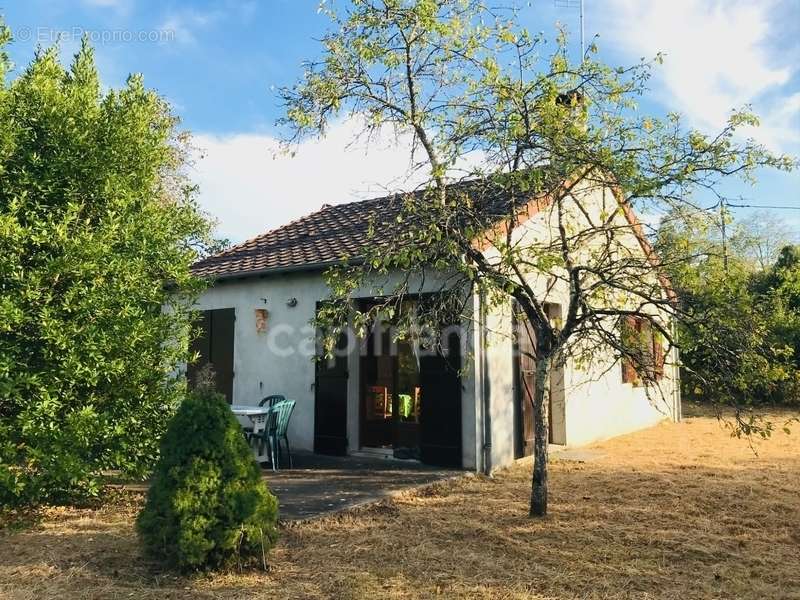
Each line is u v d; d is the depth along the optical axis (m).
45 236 5.66
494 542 5.26
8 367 5.36
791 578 4.49
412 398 9.43
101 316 6.02
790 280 7.12
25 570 4.50
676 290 5.94
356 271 6.18
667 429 13.04
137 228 6.63
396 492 6.93
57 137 6.14
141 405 6.41
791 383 6.49
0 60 6.08
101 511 6.16
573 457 9.45
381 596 4.10
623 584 4.35
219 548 4.43
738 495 6.92
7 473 5.29
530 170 5.38
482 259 5.74
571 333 6.09
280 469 8.37
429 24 5.56
